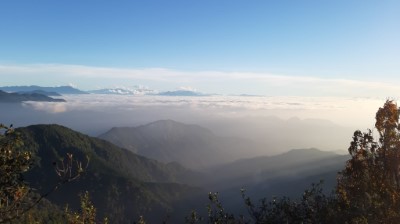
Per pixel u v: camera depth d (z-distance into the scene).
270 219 13.20
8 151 8.30
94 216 11.55
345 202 14.96
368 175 18.05
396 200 15.16
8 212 8.08
